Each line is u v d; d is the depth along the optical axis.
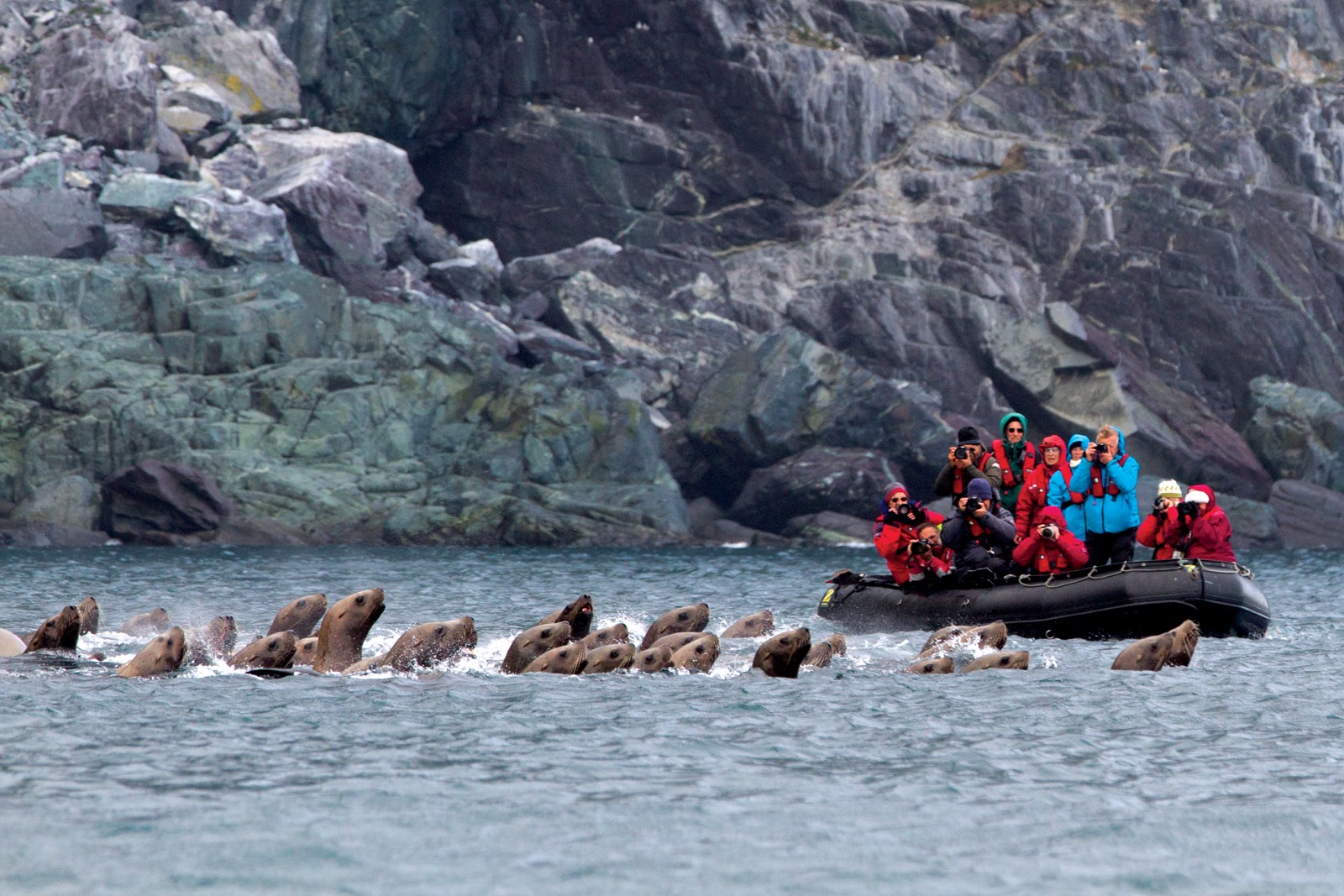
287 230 169.12
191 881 17.31
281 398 148.38
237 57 183.38
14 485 139.50
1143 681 36.00
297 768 23.86
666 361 181.50
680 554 130.38
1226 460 177.12
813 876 17.78
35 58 168.62
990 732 28.09
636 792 22.30
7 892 16.86
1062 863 18.41
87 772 23.31
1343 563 126.06
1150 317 191.12
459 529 144.75
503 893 17.02
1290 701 32.78
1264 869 18.23
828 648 39.16
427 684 33.12
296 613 42.09
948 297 189.62
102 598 71.12
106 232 157.25
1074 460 51.66
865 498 158.62
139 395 143.38
